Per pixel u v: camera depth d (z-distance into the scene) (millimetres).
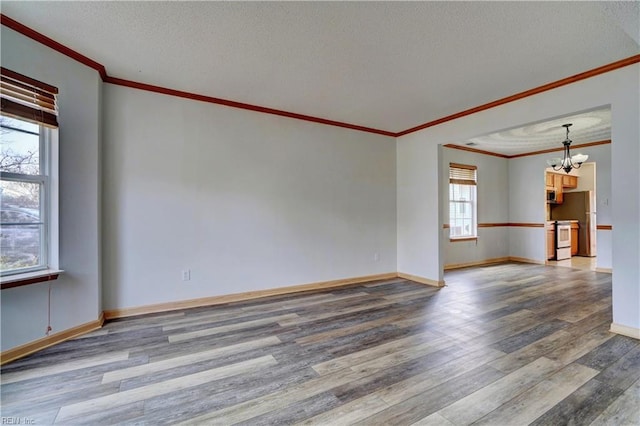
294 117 4266
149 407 1749
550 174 7625
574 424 1598
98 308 2928
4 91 2199
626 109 2721
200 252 3615
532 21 2203
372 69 2955
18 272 2371
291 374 2105
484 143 5883
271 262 4094
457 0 1991
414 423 1612
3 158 2299
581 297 4023
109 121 3152
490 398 1826
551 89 3254
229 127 3801
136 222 3277
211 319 3166
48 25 2283
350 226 4801
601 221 5750
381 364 2242
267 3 2039
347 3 2029
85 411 1711
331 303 3758
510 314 3348
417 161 4949
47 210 2545
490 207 6891
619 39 2418
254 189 3969
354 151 4844
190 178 3559
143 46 2568
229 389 1929
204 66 2914
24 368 2164
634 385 1950
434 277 4664
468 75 3068
